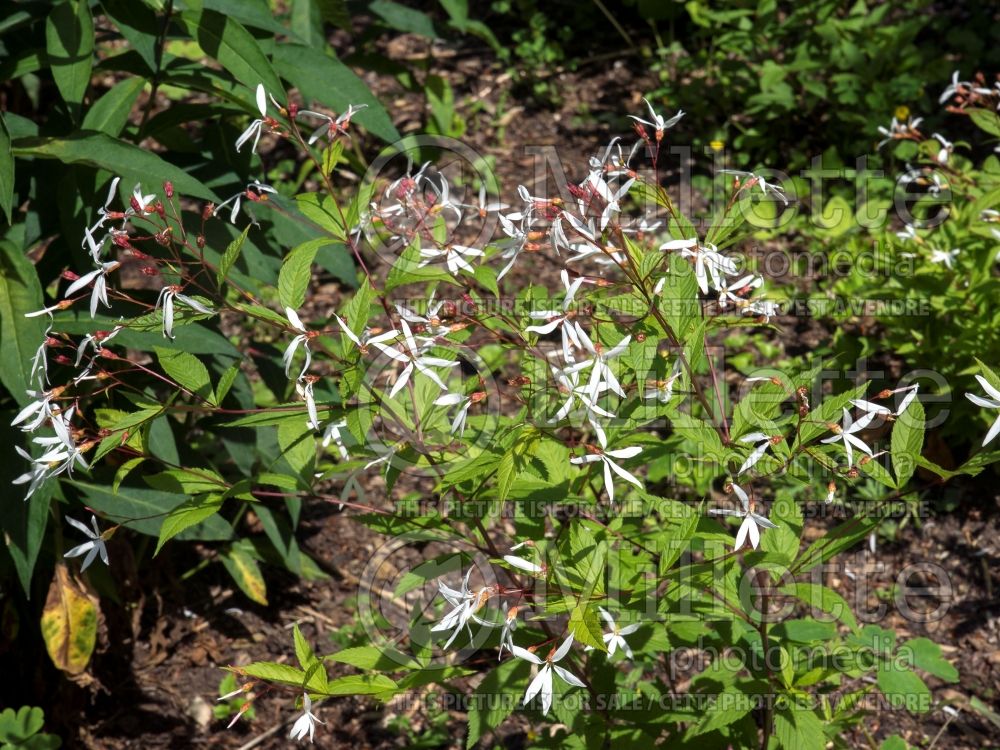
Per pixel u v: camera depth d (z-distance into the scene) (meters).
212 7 0.53
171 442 0.51
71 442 0.35
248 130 0.36
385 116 0.55
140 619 0.62
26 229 0.49
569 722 0.39
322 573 0.66
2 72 0.49
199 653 0.62
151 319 0.36
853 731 0.56
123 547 0.57
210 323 0.50
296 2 0.70
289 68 0.55
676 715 0.41
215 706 0.60
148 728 0.58
